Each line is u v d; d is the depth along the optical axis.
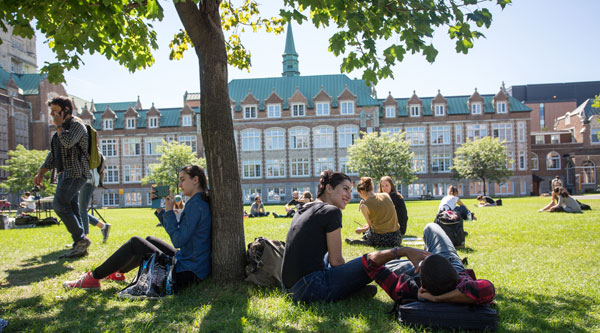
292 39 73.69
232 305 4.26
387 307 4.18
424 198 55.88
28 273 6.14
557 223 12.59
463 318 3.39
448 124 59.47
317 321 3.73
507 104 59.09
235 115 59.22
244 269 5.01
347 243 8.66
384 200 8.20
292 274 4.20
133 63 7.25
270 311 4.04
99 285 5.10
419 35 5.11
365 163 47.28
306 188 58.03
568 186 65.94
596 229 10.73
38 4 5.07
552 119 108.44
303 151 58.47
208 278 4.98
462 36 5.25
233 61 8.93
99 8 4.95
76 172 7.12
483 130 59.31
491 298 3.39
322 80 62.31
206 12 4.90
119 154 62.59
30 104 64.75
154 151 62.38
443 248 4.35
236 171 5.02
